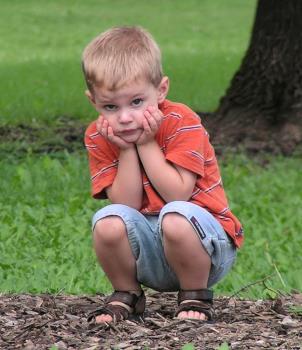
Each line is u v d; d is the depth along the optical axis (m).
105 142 7.58
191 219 7.32
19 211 13.59
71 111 22.53
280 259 11.88
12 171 16.03
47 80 28.88
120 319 7.59
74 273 10.63
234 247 7.79
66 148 18.34
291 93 19.39
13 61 34.94
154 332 7.38
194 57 34.84
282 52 19.50
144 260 7.56
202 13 49.00
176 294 9.01
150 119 7.26
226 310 8.21
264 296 9.56
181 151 7.41
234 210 14.00
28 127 20.23
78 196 14.46
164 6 50.91
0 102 23.91
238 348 7.06
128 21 46.94
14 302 8.46
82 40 41.62
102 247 7.52
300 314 8.05
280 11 19.47
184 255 7.40
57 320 7.75
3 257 11.49
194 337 7.27
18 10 48.84
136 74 7.21
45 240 12.23
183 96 24.97
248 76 19.77
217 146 18.70
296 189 15.60
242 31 43.81
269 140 19.00
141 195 7.53
